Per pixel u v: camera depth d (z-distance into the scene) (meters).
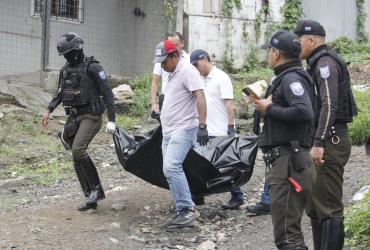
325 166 5.61
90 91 7.40
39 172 9.79
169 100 7.02
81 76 7.38
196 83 6.92
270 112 5.04
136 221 7.39
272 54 5.22
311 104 5.08
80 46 7.36
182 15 15.26
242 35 15.85
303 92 5.02
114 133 7.64
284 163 5.07
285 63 5.18
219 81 7.83
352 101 5.70
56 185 9.24
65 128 7.58
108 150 10.80
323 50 5.62
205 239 6.96
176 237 7.00
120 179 9.25
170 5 15.12
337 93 5.45
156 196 8.20
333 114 5.37
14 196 8.71
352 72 14.84
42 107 12.60
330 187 5.63
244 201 7.99
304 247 5.02
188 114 7.00
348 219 6.44
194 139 7.07
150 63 15.60
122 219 7.38
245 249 6.58
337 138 5.61
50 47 15.00
